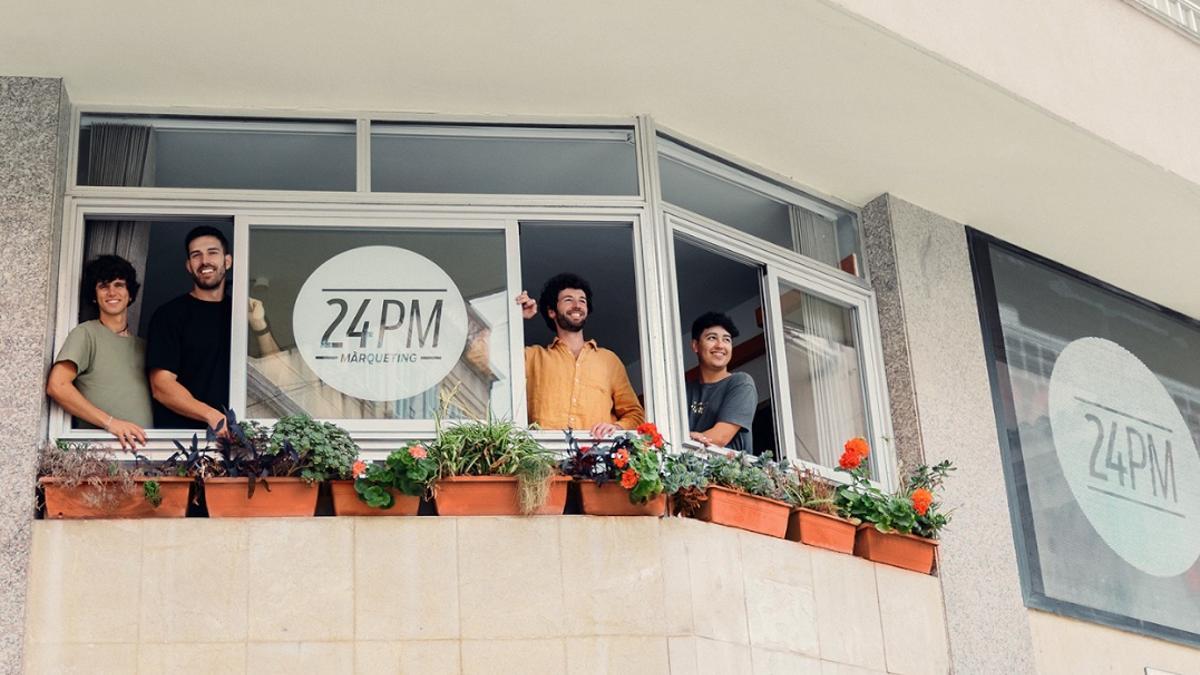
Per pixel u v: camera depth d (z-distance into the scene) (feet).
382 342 27.22
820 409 29.96
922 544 28.22
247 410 26.40
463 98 28.58
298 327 27.09
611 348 27.96
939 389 30.55
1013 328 32.48
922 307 31.12
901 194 31.89
